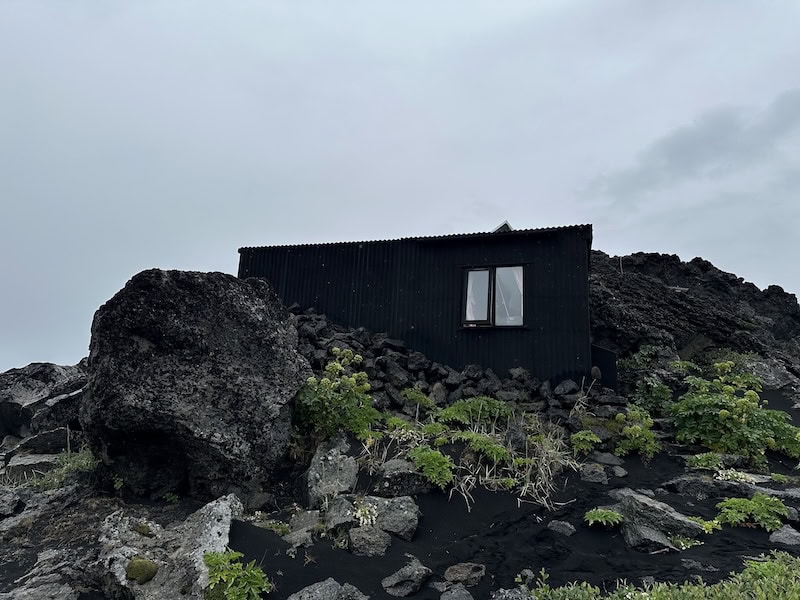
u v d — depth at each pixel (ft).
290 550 19.74
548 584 19.12
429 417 31.55
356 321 43.60
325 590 17.72
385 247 44.37
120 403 22.86
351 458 25.29
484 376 37.58
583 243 38.88
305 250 46.96
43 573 19.29
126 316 23.73
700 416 32.65
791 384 49.03
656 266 72.02
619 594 17.62
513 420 30.83
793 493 25.64
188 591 17.17
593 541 22.09
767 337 60.54
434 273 42.34
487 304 40.19
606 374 39.17
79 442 32.48
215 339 25.35
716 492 26.08
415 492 24.38
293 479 25.55
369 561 19.93
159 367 23.82
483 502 24.50
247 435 24.43
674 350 51.16
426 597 18.47
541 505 24.49
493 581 19.49
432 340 40.91
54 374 43.19
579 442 29.94
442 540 21.95
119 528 20.29
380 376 34.24
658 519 22.43
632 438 30.68
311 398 27.14
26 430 38.11
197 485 24.31
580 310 37.65
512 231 40.11
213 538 19.06
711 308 61.26
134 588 17.46
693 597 16.35
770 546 21.24
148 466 24.45
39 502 24.64
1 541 21.83
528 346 38.22
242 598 16.78
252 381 25.52
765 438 30.83
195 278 25.77
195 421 23.48
